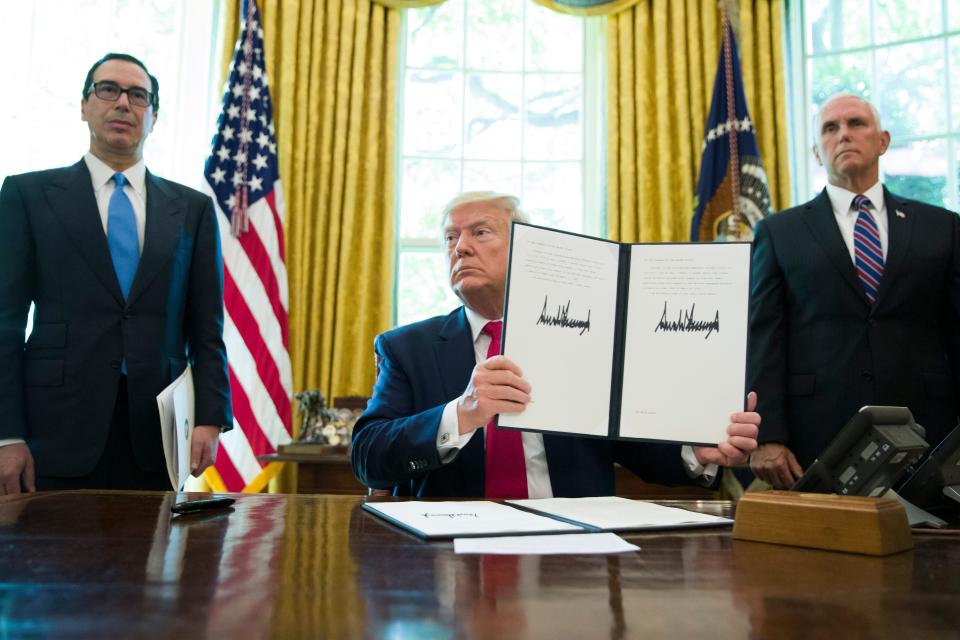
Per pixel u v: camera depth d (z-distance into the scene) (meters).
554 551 0.75
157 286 1.89
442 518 0.94
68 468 1.71
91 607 0.52
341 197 3.84
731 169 3.71
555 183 4.21
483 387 1.11
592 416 1.14
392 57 4.00
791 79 3.97
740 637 0.46
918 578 0.64
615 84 3.98
